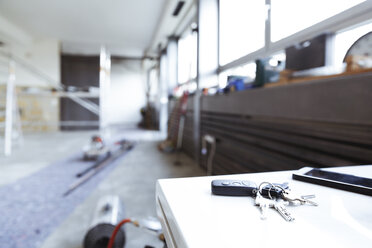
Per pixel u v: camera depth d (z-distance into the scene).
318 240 0.25
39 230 1.47
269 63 1.79
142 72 10.17
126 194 2.09
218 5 3.26
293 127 1.37
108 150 3.81
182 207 0.33
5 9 4.93
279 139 1.50
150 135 6.75
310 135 1.23
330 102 1.09
